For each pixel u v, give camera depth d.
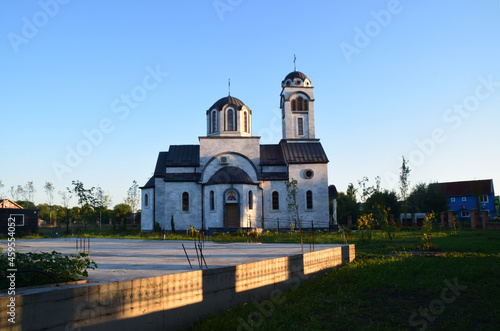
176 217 43.88
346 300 11.60
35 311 6.58
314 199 45.50
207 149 45.31
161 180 46.28
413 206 67.44
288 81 50.75
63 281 8.32
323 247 20.70
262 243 25.06
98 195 61.56
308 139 48.94
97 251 18.39
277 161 46.88
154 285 8.60
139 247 21.12
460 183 83.94
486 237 29.28
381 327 9.11
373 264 16.91
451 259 17.50
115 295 7.83
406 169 51.31
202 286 9.80
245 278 11.33
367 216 29.78
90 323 7.37
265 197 45.31
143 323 8.29
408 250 22.73
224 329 8.95
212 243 25.27
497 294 11.50
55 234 37.66
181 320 9.14
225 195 41.97
